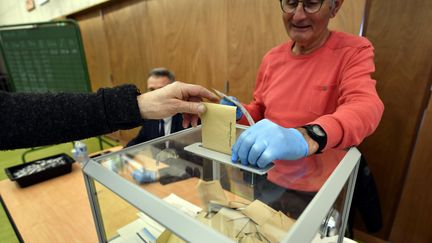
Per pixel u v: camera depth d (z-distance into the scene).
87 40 3.17
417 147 1.17
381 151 1.28
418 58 1.09
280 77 0.88
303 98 0.81
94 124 0.53
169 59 2.16
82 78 2.24
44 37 2.22
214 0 1.66
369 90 0.66
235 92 1.74
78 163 1.39
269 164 0.45
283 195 0.41
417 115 1.15
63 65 2.27
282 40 1.40
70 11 3.07
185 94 0.56
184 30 1.93
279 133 0.44
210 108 0.50
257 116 0.96
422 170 1.18
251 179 0.47
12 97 0.51
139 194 0.39
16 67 2.47
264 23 1.46
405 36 1.09
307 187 0.41
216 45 1.75
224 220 0.39
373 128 0.61
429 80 1.08
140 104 0.54
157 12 2.10
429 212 1.21
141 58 2.45
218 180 0.49
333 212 0.43
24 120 0.50
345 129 0.53
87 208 0.99
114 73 2.92
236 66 1.67
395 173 1.27
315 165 0.46
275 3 1.38
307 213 0.32
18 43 2.35
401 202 1.28
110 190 0.47
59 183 1.19
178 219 0.33
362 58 0.72
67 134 0.53
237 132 0.50
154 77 1.63
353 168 0.45
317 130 0.50
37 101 0.51
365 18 1.14
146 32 2.27
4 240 1.63
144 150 0.56
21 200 1.06
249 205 0.42
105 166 0.49
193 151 0.53
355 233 1.49
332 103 0.79
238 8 1.55
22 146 0.53
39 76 2.40
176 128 1.35
